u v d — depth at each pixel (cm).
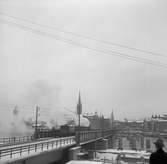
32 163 3008
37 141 5038
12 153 2700
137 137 11594
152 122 16088
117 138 12938
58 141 4541
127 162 4766
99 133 8231
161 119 16262
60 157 4375
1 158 2388
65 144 4522
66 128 8119
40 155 3238
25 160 2752
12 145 3888
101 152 6297
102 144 8331
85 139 6272
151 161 767
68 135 7394
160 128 15550
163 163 742
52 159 3884
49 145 4069
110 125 17162
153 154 766
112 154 6200
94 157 5603
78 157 4878
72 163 4178
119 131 14700
